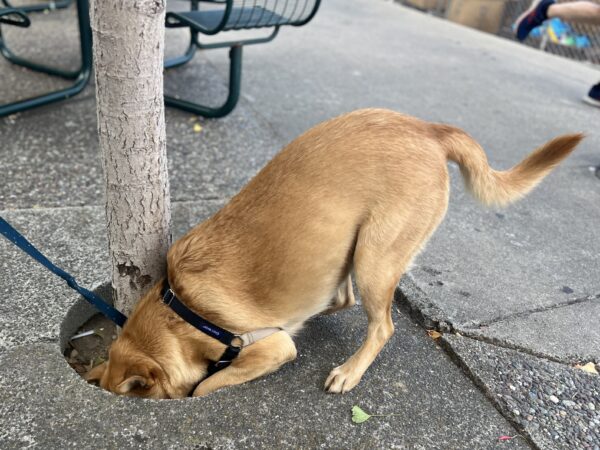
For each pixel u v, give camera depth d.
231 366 0.87
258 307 0.85
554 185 1.66
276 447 0.77
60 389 0.82
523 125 2.06
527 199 1.56
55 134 1.59
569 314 1.10
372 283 0.87
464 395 0.90
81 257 1.09
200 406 0.82
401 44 3.07
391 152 0.85
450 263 1.22
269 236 0.83
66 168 1.42
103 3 0.70
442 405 0.87
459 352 0.97
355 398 0.87
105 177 0.83
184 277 0.84
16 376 0.83
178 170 1.47
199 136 1.67
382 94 2.22
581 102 2.42
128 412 0.80
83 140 1.58
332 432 0.80
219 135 1.69
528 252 1.30
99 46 0.73
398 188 0.84
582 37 3.49
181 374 0.85
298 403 0.85
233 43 1.64
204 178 1.45
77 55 2.21
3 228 0.77
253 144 1.66
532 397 0.89
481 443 0.81
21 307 0.95
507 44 3.35
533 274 1.22
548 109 2.27
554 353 0.99
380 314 0.90
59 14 2.77
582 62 3.36
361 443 0.79
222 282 0.83
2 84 1.87
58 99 1.71
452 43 3.23
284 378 0.89
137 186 0.83
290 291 0.85
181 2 3.05
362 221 0.85
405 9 4.08
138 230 0.86
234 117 1.83
